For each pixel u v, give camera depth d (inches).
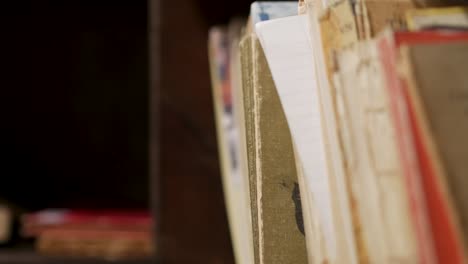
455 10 24.3
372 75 23.3
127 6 55.2
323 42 24.4
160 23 36.2
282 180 25.8
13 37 54.8
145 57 54.9
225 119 32.9
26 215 40.0
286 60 25.3
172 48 36.1
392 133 22.9
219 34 35.2
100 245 36.2
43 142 53.9
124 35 55.1
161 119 35.5
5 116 54.1
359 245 23.1
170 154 35.3
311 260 24.5
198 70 36.0
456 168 22.5
